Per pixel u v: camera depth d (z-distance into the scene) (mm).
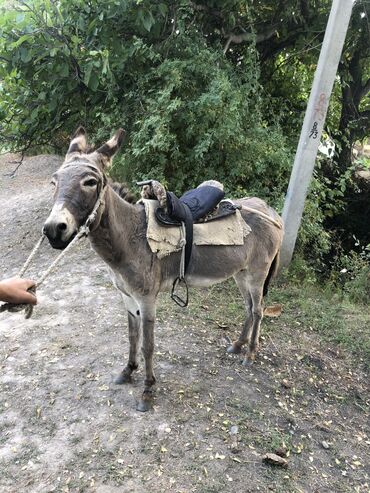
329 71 4918
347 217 8812
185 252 3113
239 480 2777
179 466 2828
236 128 5727
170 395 3420
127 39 6023
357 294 5711
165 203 3004
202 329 4410
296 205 5422
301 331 4672
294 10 7168
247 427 3209
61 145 9000
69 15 5539
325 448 3174
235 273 3613
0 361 3748
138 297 3045
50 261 5781
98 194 2484
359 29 7664
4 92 6227
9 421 3117
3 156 11797
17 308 1966
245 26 7152
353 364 4246
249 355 3936
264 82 7953
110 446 2930
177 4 5922
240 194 6031
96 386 3459
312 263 6605
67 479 2697
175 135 5699
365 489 2883
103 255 2818
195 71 5918
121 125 6039
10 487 2637
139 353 3820
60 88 5941
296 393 3697
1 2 5824
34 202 7844
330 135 7883
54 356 3814
